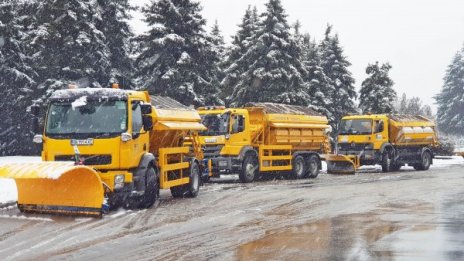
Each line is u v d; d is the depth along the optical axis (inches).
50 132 501.0
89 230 397.4
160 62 1359.5
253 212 507.5
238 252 326.6
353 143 1164.5
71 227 408.8
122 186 487.2
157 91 1349.7
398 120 1204.5
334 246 344.2
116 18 1411.2
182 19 1359.5
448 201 601.0
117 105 502.9
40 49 1310.3
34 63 1418.6
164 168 579.2
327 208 539.8
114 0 1412.4
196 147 708.0
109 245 344.8
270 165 912.3
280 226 426.0
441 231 399.9
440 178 952.3
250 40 1552.7
